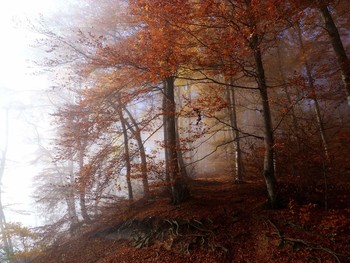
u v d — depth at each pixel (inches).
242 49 334.0
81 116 429.4
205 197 494.9
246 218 387.2
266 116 372.8
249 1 307.1
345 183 420.2
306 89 370.3
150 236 434.6
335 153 463.5
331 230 302.5
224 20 308.8
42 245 605.0
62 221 651.5
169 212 458.6
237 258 326.6
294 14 325.1
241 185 561.0
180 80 662.5
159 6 272.4
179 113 388.5
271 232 336.2
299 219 337.7
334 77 493.7
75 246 557.3
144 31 329.7
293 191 407.5
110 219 568.7
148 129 465.1
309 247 290.5
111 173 408.8
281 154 449.1
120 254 429.1
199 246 370.3
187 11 281.7
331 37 369.1
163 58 307.1
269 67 701.3
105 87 428.1
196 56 339.9
